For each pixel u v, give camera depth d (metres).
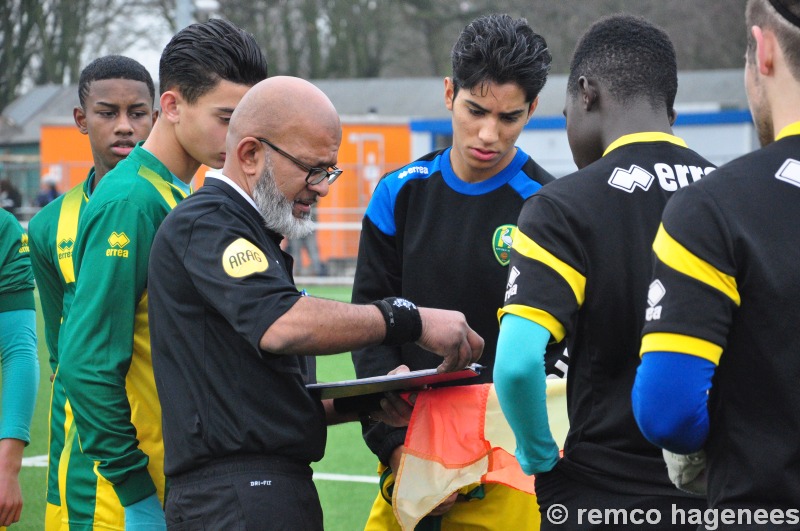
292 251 23.22
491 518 4.02
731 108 30.55
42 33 32.91
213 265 2.97
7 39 32.59
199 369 3.03
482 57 3.79
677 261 2.40
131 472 3.37
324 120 3.13
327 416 3.71
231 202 3.12
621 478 2.91
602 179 2.99
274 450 3.04
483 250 4.03
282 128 3.11
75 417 3.39
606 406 2.95
